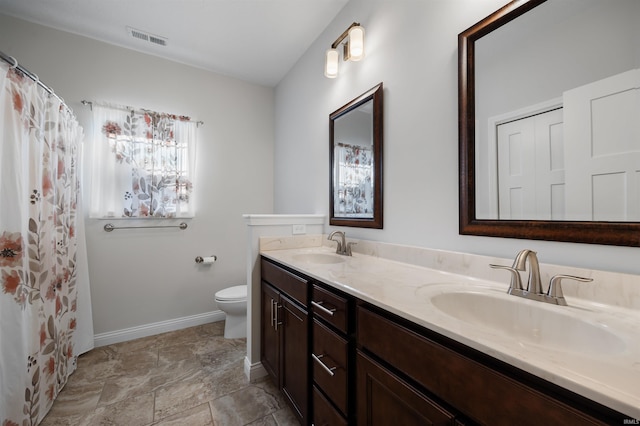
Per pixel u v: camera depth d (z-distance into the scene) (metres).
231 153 2.72
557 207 0.83
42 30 1.96
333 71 1.69
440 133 1.19
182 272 2.47
